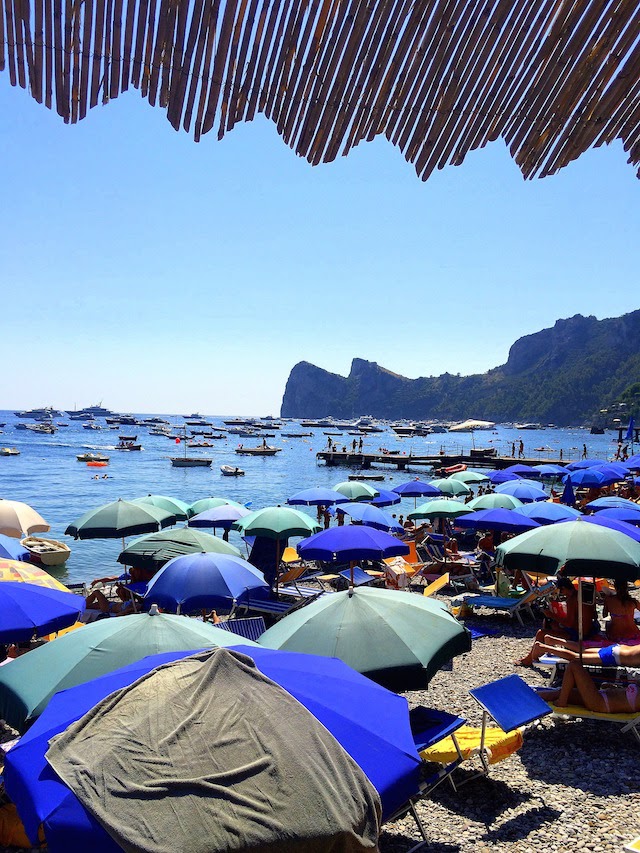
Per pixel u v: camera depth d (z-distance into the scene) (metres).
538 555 8.07
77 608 7.85
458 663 10.52
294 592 14.87
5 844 5.77
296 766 3.27
